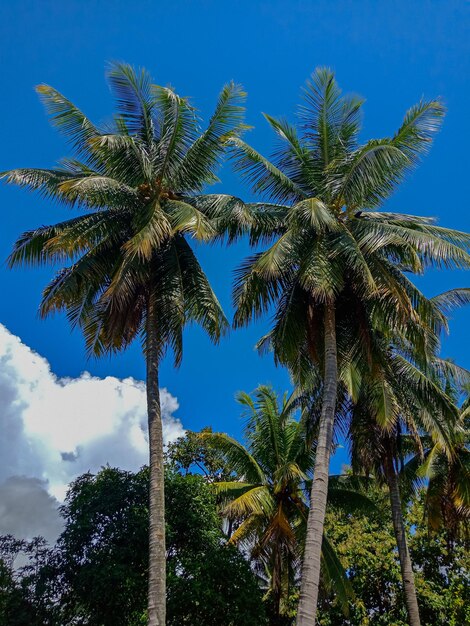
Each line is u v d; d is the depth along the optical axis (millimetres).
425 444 23078
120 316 15609
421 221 16312
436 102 15047
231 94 16031
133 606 16781
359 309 15695
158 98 15914
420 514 25797
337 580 20062
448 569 24609
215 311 16062
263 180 16062
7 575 17734
